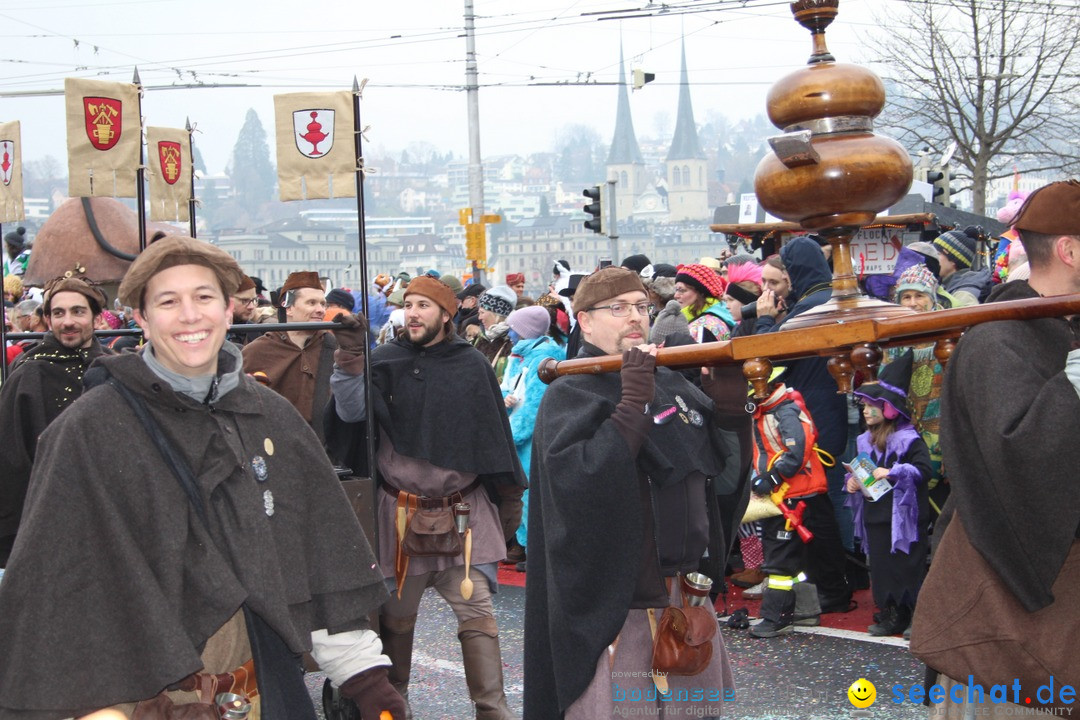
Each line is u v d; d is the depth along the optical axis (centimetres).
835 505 707
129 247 861
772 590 630
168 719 260
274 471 273
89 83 508
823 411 690
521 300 1078
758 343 298
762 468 630
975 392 298
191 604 253
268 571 261
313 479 280
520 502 529
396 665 509
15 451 518
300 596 269
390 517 503
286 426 279
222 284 271
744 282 835
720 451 364
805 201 281
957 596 310
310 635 274
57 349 534
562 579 339
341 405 498
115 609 246
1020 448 285
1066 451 281
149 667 242
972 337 304
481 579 505
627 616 345
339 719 486
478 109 2730
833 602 678
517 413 811
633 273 372
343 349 495
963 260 866
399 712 287
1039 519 288
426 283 511
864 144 277
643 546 342
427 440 497
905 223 1053
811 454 631
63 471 247
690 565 347
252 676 279
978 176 2664
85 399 257
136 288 263
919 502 604
